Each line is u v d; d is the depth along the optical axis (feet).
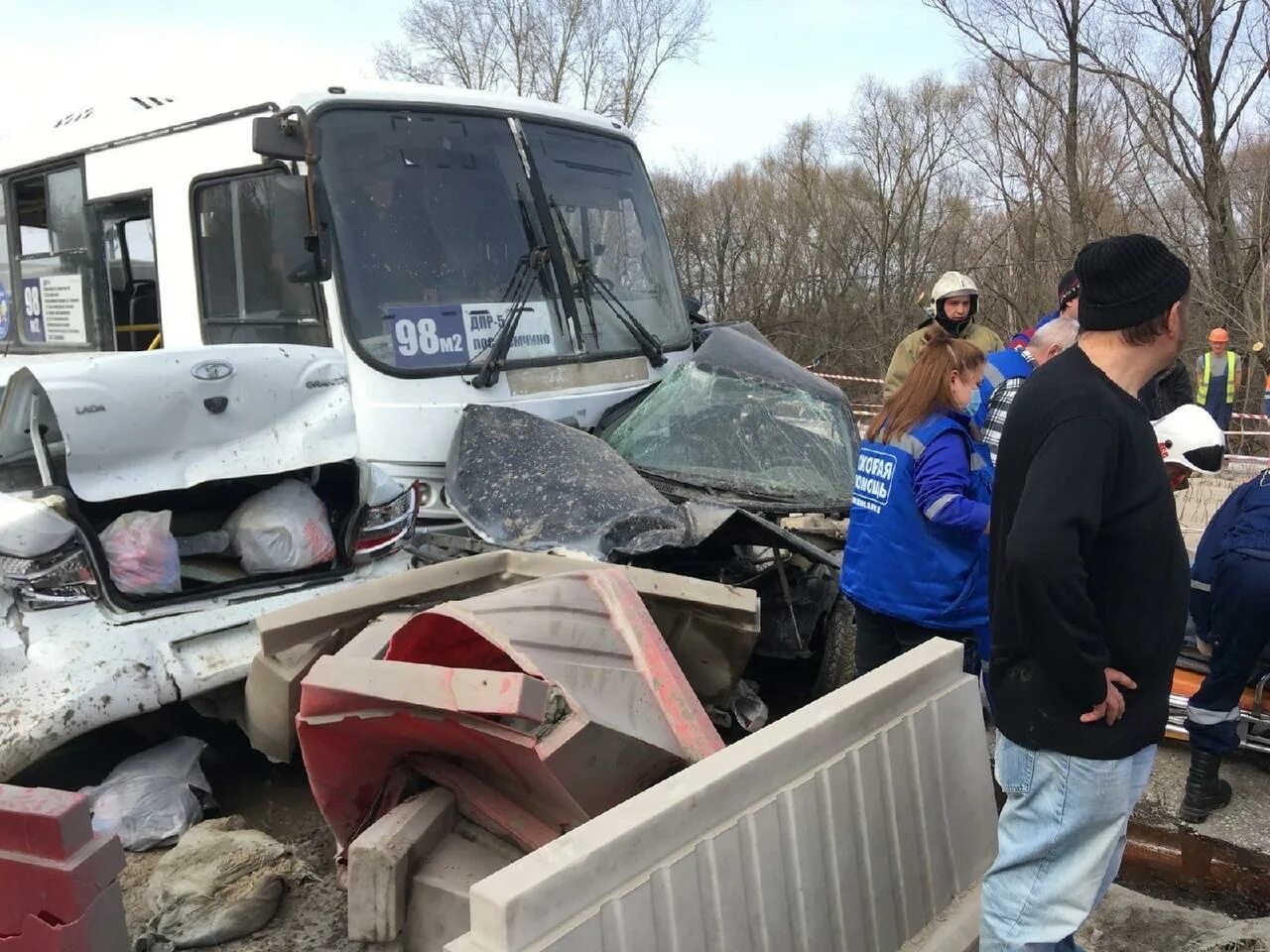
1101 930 9.92
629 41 97.96
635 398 16.99
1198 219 53.83
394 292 14.64
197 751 11.47
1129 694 7.02
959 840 8.36
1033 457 6.93
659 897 5.77
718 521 11.74
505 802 7.68
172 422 10.73
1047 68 66.90
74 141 19.30
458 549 12.62
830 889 6.98
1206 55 50.08
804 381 16.16
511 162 16.47
